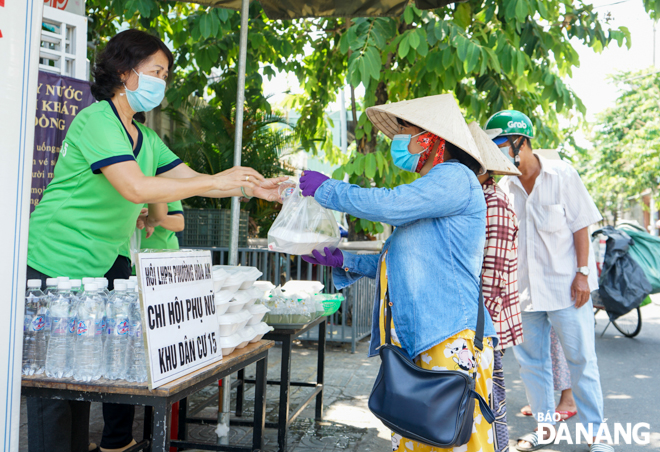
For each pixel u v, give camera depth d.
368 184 6.57
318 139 8.56
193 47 6.63
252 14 6.84
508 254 2.68
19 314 1.60
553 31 6.48
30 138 1.61
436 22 5.66
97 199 2.25
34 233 2.26
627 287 7.25
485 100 6.98
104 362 1.83
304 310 3.10
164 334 1.79
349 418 4.13
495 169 2.66
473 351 2.06
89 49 6.78
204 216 6.86
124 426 2.87
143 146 2.44
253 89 8.33
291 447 3.54
